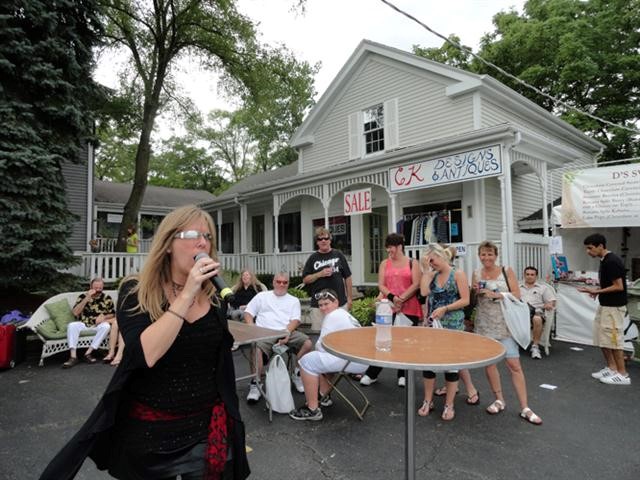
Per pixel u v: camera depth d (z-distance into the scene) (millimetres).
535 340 5648
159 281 1469
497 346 2521
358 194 9836
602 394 4184
